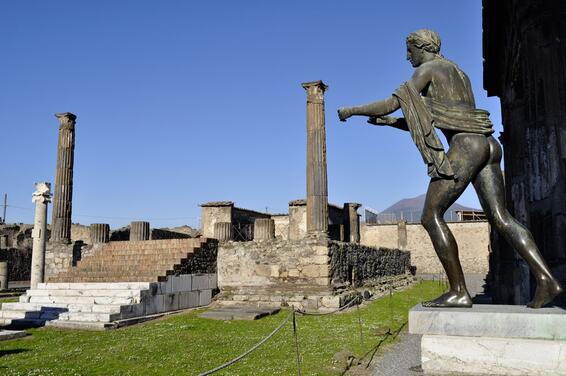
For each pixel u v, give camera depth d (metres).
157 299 14.49
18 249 33.81
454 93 4.37
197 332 11.41
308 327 11.87
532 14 6.00
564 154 5.59
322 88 18.28
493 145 4.33
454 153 4.32
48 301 14.60
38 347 9.72
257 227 19.34
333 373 7.21
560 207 5.49
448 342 3.82
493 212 4.27
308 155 17.70
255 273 17.00
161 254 17.00
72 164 21.38
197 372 7.42
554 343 3.59
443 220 4.37
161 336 10.86
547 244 5.54
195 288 16.33
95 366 7.93
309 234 16.98
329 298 15.29
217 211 29.61
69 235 20.70
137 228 20.11
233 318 13.55
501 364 3.69
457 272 4.27
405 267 31.98
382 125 4.92
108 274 15.90
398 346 9.23
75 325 12.34
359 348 9.09
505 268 10.20
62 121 21.42
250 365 7.81
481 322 3.78
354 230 29.56
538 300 4.03
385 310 15.18
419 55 4.68
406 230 43.62
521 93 9.90
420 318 3.92
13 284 31.17
